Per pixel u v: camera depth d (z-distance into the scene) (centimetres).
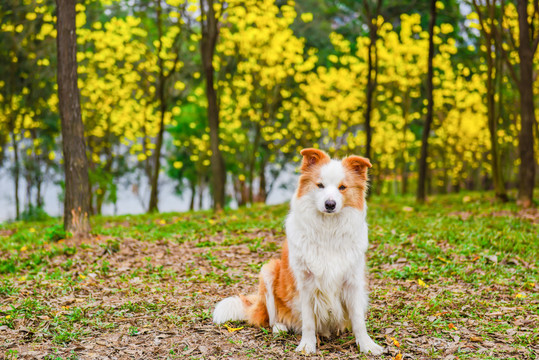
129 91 2144
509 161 2527
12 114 1972
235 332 503
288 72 2075
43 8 1694
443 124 2422
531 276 669
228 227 1136
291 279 473
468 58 2122
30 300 588
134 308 581
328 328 491
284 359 434
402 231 980
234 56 2159
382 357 436
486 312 545
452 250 809
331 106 2238
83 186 1024
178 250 927
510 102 2184
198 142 2508
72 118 1016
